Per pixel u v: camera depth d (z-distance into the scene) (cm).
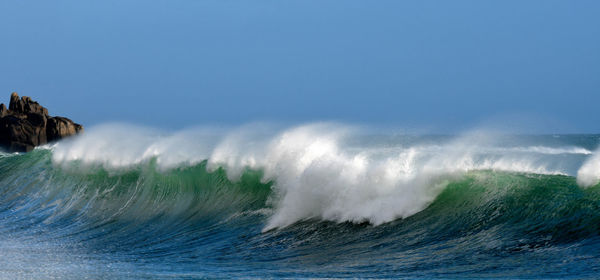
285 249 4394
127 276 3422
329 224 4944
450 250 3866
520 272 3125
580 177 4319
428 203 4772
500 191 4556
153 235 5338
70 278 3378
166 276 3434
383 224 4700
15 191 7744
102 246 4862
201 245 4756
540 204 4197
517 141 14725
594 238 3550
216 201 6306
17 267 3812
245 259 4109
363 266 3659
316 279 3281
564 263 3216
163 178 6981
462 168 4925
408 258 3791
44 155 8662
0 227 5969
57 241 5141
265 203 5959
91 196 7175
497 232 4050
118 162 7625
